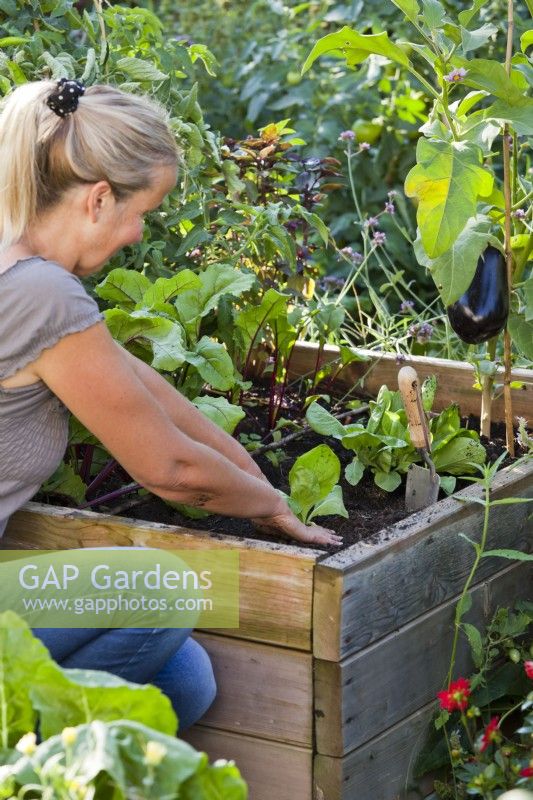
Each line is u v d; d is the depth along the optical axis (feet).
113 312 6.44
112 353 5.41
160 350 6.48
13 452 5.53
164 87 8.45
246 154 9.11
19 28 8.43
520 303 7.68
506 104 6.84
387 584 5.94
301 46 15.70
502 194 7.65
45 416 5.55
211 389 8.76
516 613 7.06
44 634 5.54
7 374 5.34
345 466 7.84
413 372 6.68
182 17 17.38
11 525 6.56
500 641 6.65
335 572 5.61
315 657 5.77
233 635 5.98
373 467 7.43
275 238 8.33
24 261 5.35
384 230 13.85
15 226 5.46
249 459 6.44
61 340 5.28
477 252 6.97
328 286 10.69
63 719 4.52
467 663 6.65
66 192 5.42
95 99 5.48
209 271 7.36
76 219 5.49
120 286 7.27
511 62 7.44
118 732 4.21
